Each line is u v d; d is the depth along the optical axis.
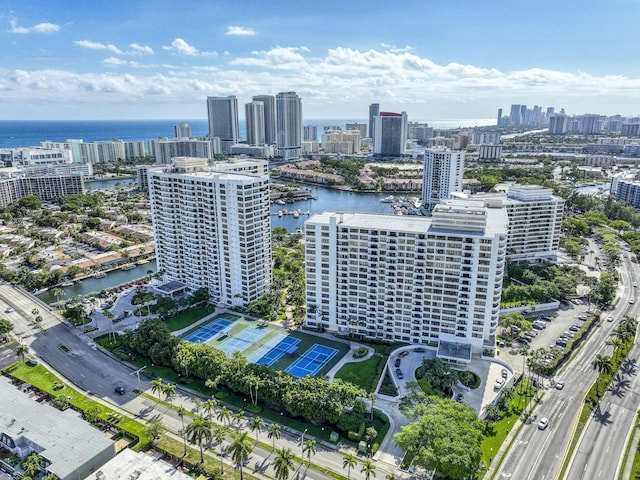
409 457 142.75
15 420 146.62
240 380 170.50
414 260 196.50
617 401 170.50
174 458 142.38
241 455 128.75
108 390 178.38
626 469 137.75
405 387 174.62
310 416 157.88
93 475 122.19
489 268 185.50
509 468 138.12
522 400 170.25
